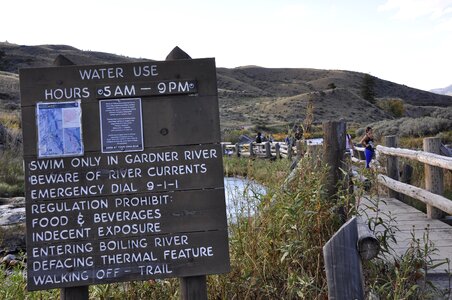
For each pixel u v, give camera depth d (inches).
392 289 178.4
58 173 161.3
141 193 162.6
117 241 160.9
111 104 163.5
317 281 185.5
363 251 131.9
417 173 487.2
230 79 6761.8
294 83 7667.3
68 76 163.2
